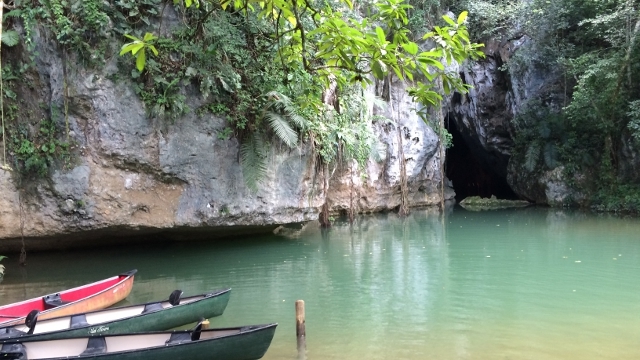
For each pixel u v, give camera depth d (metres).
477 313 7.19
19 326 6.31
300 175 13.87
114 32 11.31
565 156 21.78
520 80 23.84
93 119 11.23
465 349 5.79
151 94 11.60
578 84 20.53
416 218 19.27
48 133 11.04
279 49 5.40
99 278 9.75
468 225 16.75
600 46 21.19
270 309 7.62
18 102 10.94
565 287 8.55
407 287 8.74
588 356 5.54
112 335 5.59
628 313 7.09
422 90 4.34
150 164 11.71
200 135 12.21
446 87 4.30
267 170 13.02
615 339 6.07
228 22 12.59
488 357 5.54
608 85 18.81
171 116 11.80
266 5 4.60
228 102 12.55
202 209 12.33
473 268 10.16
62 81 10.97
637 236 13.47
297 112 12.77
